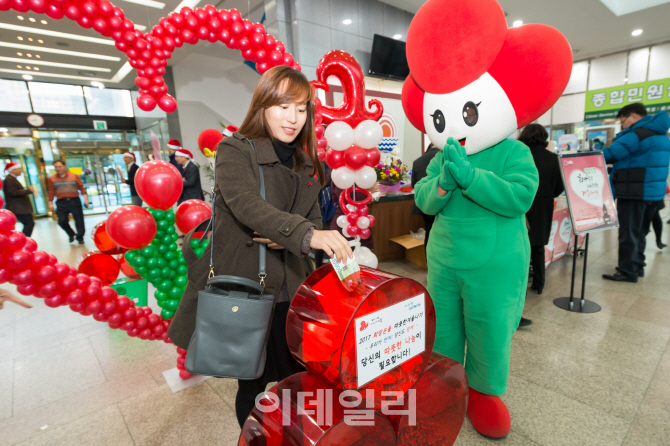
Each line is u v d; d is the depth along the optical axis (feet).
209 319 2.92
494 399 4.79
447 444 3.47
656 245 13.60
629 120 10.11
